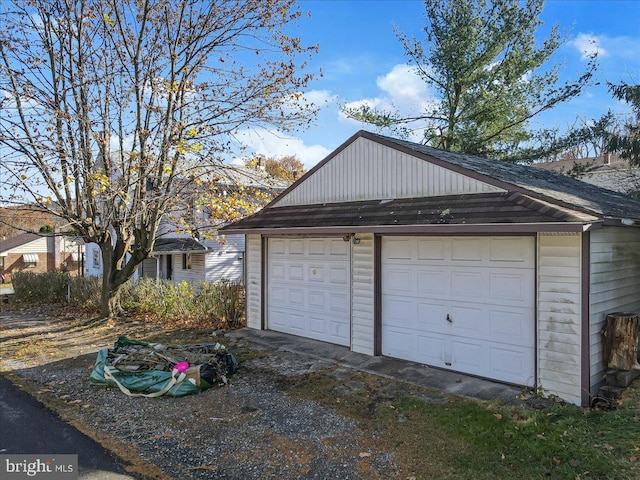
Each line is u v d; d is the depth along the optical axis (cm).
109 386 679
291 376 720
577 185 1062
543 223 546
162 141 1110
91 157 1148
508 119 1928
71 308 1510
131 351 756
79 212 1173
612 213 625
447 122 2062
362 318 835
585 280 561
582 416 527
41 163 1054
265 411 580
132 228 1255
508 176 794
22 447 489
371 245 818
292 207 1063
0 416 581
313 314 956
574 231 524
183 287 1260
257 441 497
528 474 412
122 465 447
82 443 498
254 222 1047
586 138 1734
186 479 421
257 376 725
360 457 457
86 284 1495
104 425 547
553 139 1861
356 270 846
